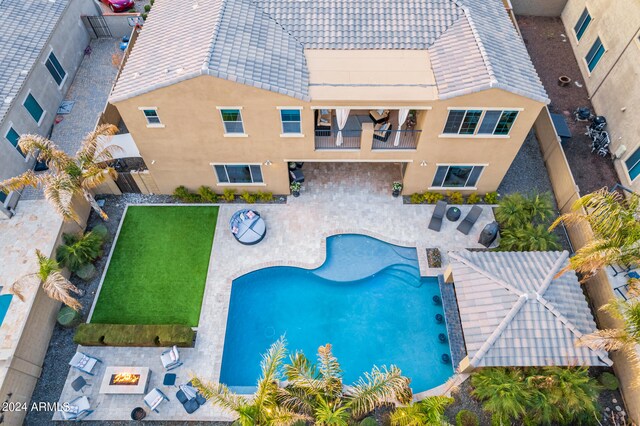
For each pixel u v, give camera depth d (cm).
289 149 2348
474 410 1997
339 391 1681
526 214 2377
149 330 2128
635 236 1748
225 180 2592
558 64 3206
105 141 2420
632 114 2536
